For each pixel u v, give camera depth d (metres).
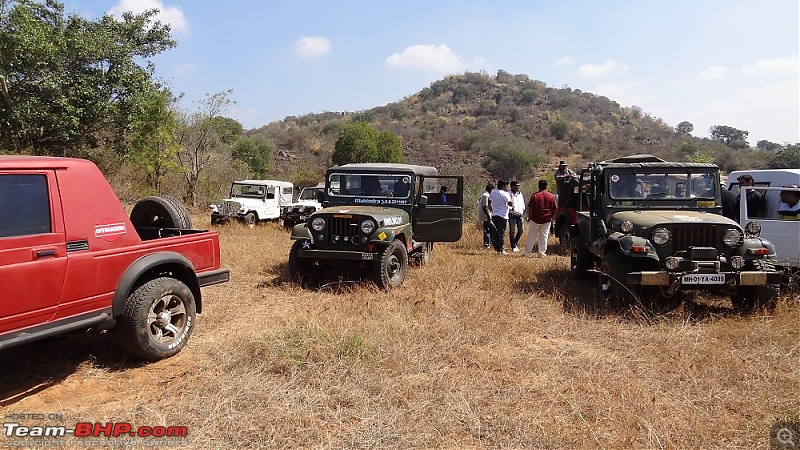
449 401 4.09
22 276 3.96
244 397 4.15
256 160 35.12
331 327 5.43
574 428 3.74
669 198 7.70
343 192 9.12
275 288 7.88
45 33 14.31
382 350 5.01
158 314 4.95
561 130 54.97
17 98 14.41
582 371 4.71
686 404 4.07
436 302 6.76
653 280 6.27
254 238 12.75
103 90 15.84
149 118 17.83
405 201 8.84
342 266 8.58
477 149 46.75
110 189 4.75
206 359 5.02
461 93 74.12
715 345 5.27
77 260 4.33
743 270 6.44
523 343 5.55
